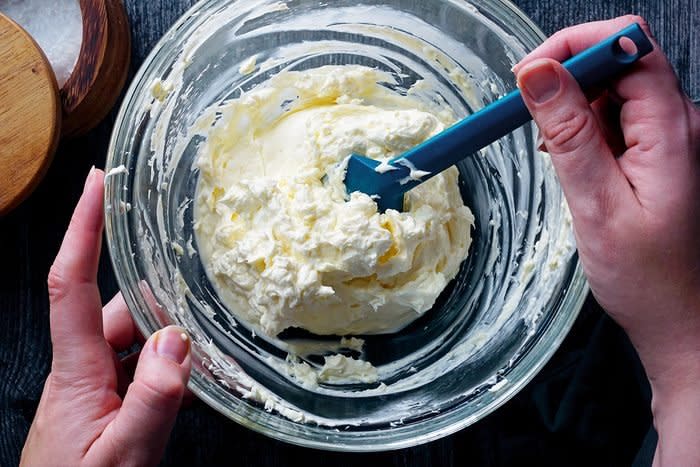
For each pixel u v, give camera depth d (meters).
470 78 0.46
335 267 0.41
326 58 0.47
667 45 0.48
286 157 0.44
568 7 0.48
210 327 0.44
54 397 0.40
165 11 0.49
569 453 0.47
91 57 0.45
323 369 0.45
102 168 0.49
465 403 0.43
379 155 0.42
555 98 0.35
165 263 0.43
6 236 0.48
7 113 0.45
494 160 0.46
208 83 0.45
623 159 0.38
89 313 0.40
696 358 0.38
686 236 0.37
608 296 0.39
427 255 0.43
